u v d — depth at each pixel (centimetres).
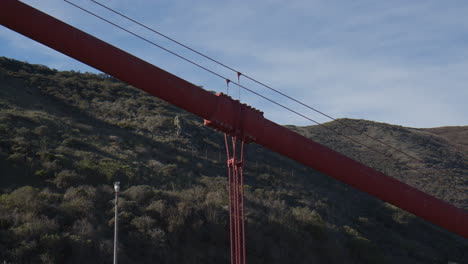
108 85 10281
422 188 9919
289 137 1884
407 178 10375
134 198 5200
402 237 7256
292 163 8962
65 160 5431
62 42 1511
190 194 5688
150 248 4559
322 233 5953
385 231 7262
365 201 8256
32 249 3900
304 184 8025
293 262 5331
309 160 1934
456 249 7331
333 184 8575
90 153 6044
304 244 5644
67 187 5025
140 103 9631
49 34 1498
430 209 2130
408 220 7756
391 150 12369
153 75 1628
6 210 4238
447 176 10931
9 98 7325
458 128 16988
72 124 7144
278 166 8481
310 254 5581
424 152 12469
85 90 9500
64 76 10088
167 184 5950
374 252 6178
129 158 6391
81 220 4525
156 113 9200
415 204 2106
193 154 7588
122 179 5622
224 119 1780
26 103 7469
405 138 13638
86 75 10681
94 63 1558
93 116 8100
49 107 7788
